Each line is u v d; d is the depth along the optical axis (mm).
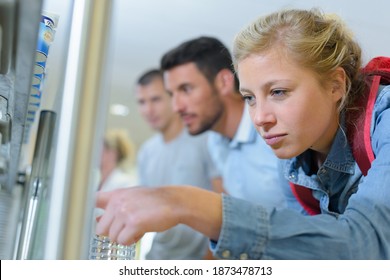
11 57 751
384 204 788
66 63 647
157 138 3488
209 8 2814
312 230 742
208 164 2932
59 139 622
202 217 747
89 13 638
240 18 2773
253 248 746
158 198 756
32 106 1096
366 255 760
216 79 2266
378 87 1051
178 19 3027
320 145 1074
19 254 1023
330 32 988
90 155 622
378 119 1000
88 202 619
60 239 605
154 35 3242
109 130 4328
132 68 3742
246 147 2203
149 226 732
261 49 938
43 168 1026
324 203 1130
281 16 979
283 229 745
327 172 1094
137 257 1023
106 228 762
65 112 625
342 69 989
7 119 994
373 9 1947
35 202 1006
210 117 2342
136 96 3830
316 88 942
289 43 927
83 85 627
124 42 3395
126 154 4273
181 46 2326
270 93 938
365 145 997
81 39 635
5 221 1593
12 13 641
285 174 1186
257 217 751
